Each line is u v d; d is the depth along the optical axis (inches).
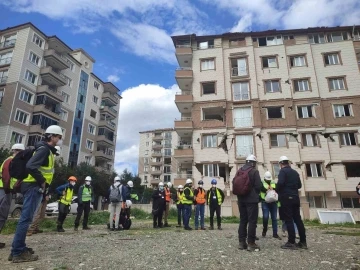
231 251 214.8
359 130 1131.9
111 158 2075.5
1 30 1525.6
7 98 1370.6
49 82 1594.5
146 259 183.8
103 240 282.2
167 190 531.5
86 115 1910.7
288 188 239.8
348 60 1240.2
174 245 245.1
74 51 1952.5
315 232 395.5
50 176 195.6
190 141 1337.4
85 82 1942.7
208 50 1342.3
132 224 577.0
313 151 1131.9
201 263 173.5
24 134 1391.5
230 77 1280.8
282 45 1293.1
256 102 1211.9
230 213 914.1
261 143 1156.5
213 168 1168.2
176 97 1282.0
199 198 444.5
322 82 1231.5
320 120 1163.3
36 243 260.5
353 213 730.2
